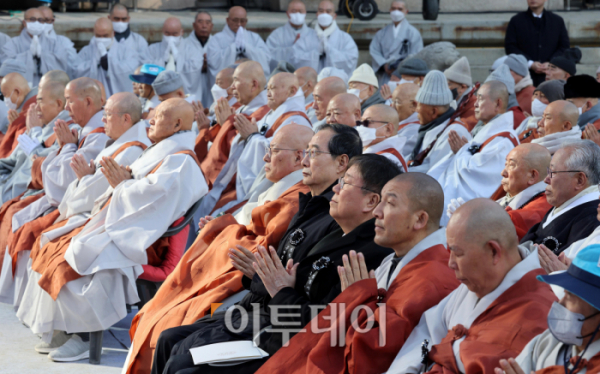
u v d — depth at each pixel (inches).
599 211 121.0
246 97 275.7
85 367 187.5
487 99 226.1
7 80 328.2
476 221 96.0
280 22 529.0
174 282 171.8
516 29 412.8
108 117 221.0
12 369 184.5
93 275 188.7
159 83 289.9
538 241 144.6
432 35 509.0
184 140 203.2
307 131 181.3
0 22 517.3
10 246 233.6
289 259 142.6
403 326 104.7
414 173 116.3
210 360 126.4
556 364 85.6
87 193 213.5
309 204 152.4
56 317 193.5
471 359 90.2
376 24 518.9
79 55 479.2
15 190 274.5
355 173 131.7
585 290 78.1
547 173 150.6
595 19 510.6
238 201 229.8
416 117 273.1
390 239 115.5
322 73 372.5
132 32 490.9
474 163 214.7
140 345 160.1
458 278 98.3
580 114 246.8
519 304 93.7
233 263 149.1
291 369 117.4
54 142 264.4
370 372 105.7
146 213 192.5
